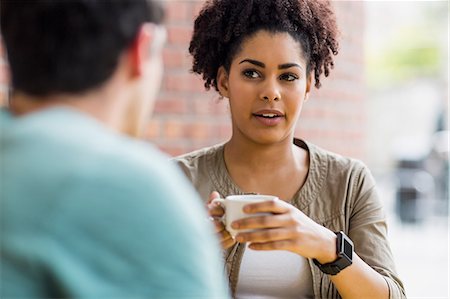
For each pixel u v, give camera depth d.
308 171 1.61
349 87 3.66
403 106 13.53
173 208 0.83
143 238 0.81
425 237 6.18
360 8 3.76
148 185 0.83
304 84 1.54
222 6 1.55
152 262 0.81
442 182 7.31
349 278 1.36
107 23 0.87
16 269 0.78
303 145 1.66
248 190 1.60
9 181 0.81
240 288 1.50
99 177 0.81
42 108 0.90
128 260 0.80
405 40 16.39
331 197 1.59
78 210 0.80
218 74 1.63
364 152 3.91
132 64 0.92
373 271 1.41
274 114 1.51
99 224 0.80
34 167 0.82
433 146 7.70
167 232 0.82
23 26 0.87
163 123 2.90
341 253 1.33
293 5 1.52
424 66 16.36
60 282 0.78
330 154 1.65
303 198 1.59
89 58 0.87
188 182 1.61
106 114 0.91
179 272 0.82
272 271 1.50
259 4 1.50
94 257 0.80
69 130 0.85
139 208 0.81
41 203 0.80
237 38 1.52
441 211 7.20
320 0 1.60
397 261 5.14
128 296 0.80
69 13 0.86
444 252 5.50
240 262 1.50
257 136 1.53
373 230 1.55
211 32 1.57
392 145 12.62
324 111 3.45
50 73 0.87
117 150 0.85
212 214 1.29
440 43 16.22
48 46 0.87
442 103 13.02
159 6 0.95
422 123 13.33
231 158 1.62
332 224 1.57
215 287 0.85
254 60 1.50
